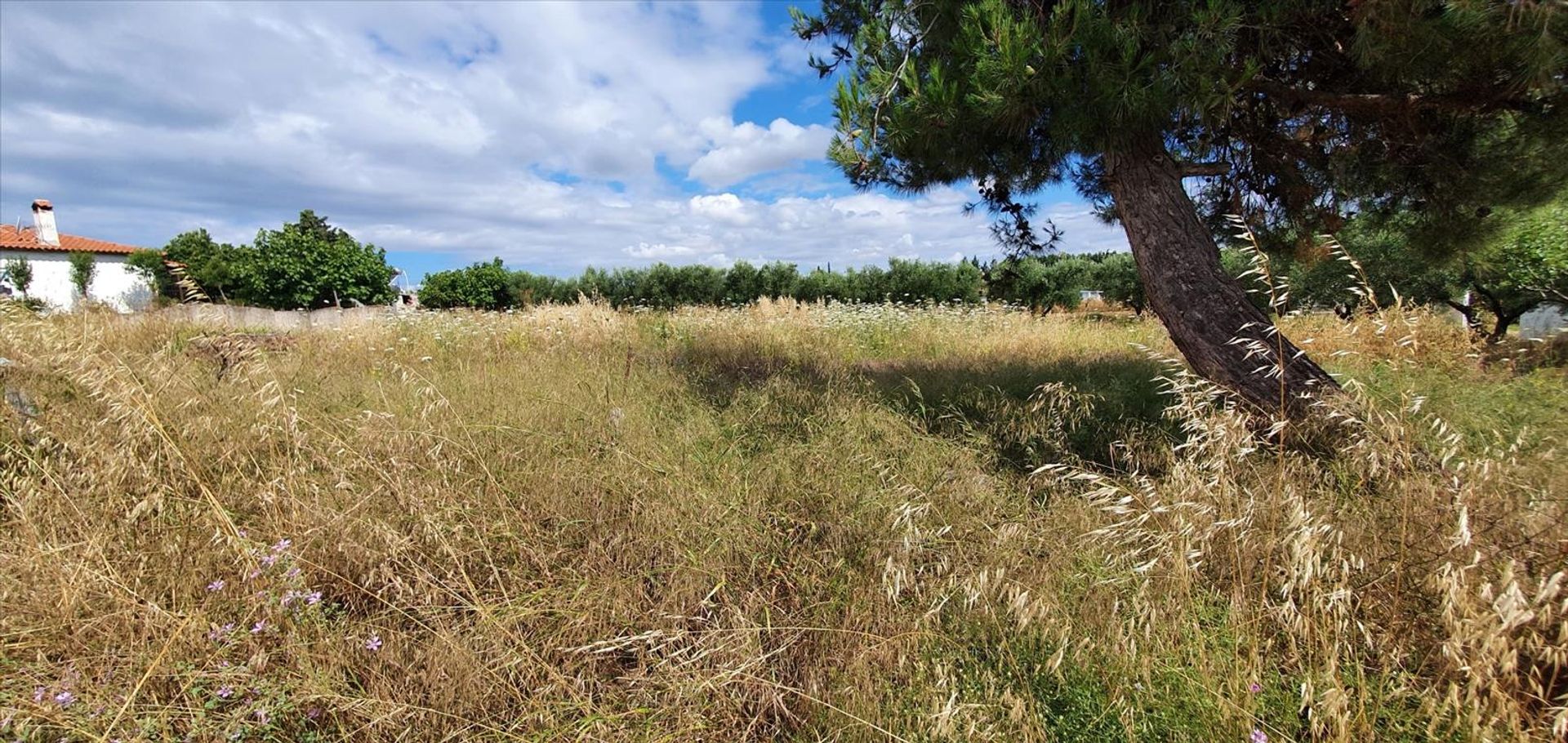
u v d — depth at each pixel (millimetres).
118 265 28656
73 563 2096
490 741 1676
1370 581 1833
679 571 2377
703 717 1776
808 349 7734
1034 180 5062
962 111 3611
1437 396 3465
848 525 2717
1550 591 1367
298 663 1790
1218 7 3049
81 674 1729
